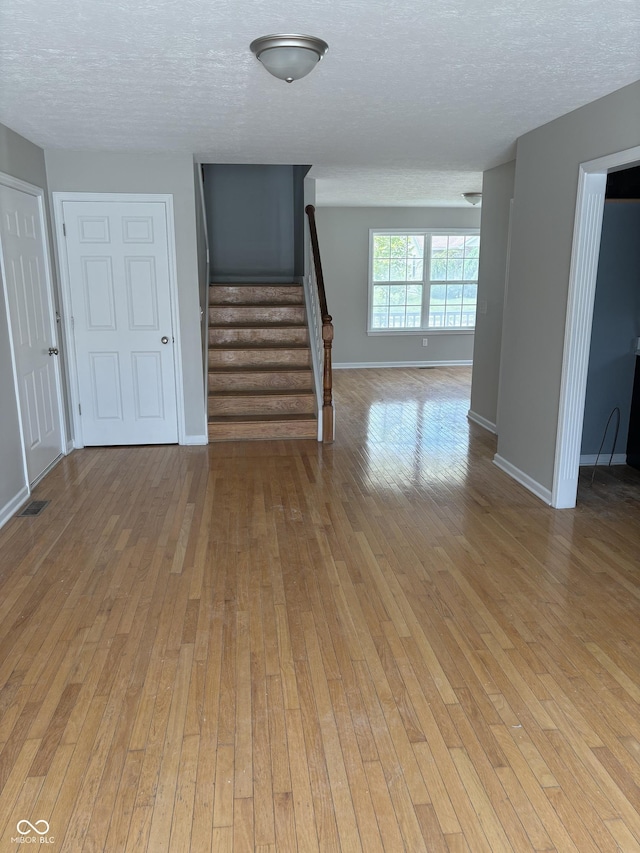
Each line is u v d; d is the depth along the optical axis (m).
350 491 4.25
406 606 2.77
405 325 9.74
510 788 1.80
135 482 4.41
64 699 2.16
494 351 5.84
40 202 4.52
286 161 5.15
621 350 4.60
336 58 2.65
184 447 5.30
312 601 2.81
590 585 2.96
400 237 9.45
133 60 2.66
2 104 3.35
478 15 2.21
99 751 1.93
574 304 3.59
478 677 2.29
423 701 2.16
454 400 7.43
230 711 2.10
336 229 9.23
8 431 3.80
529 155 4.09
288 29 2.33
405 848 1.61
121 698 2.16
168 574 3.07
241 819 1.69
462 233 9.53
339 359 9.66
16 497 3.91
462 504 4.01
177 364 5.21
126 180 4.82
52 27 2.30
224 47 2.51
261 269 7.54
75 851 1.60
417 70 2.81
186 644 2.48
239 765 1.88
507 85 3.03
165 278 5.04
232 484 4.38
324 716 2.08
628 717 2.09
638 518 3.78
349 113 3.56
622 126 3.08
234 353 5.91
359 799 1.76
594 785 1.81
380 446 5.38
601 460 4.80
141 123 3.79
